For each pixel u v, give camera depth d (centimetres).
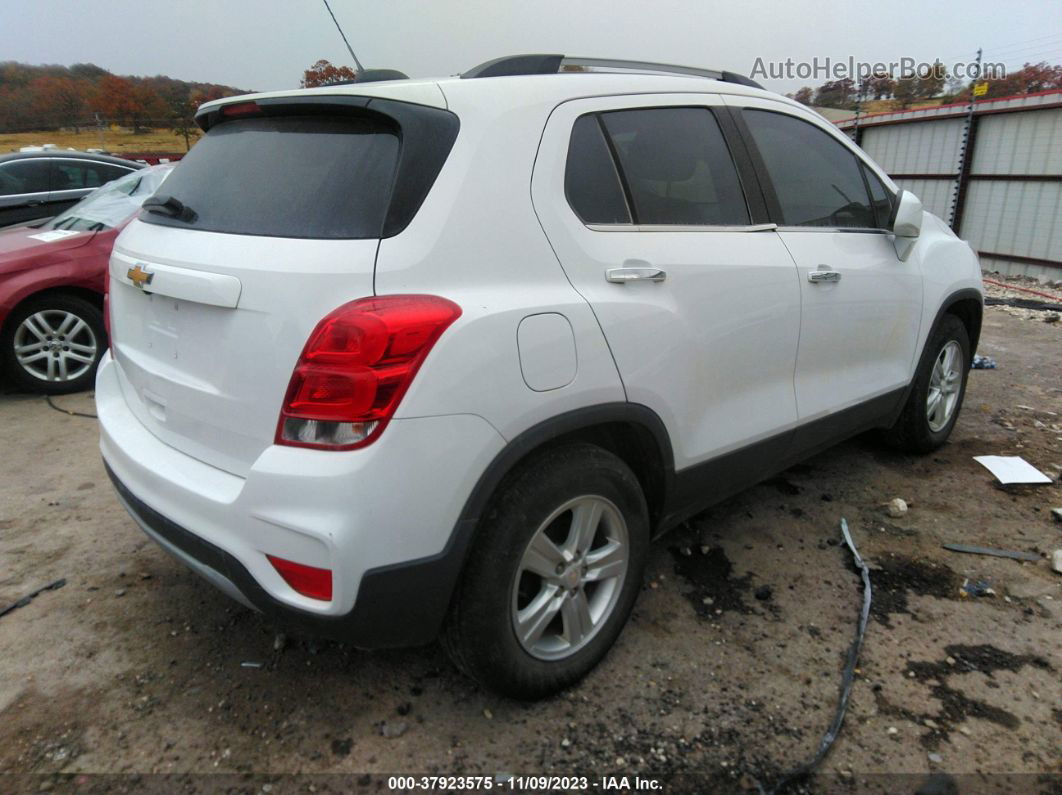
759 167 288
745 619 272
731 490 293
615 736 218
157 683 239
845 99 1298
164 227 228
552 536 224
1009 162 1039
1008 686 237
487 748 214
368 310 176
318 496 175
